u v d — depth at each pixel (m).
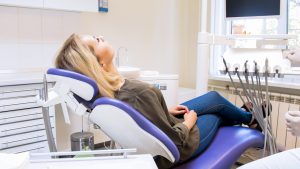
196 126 1.55
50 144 1.30
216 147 1.53
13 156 0.80
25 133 1.96
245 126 1.81
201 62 2.03
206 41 1.97
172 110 1.66
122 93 1.24
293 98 2.43
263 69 1.44
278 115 2.49
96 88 1.11
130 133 1.10
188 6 3.52
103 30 2.90
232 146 1.49
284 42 1.60
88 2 2.40
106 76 1.24
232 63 1.50
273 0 2.30
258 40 1.62
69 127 2.29
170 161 1.25
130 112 1.03
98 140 2.70
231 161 1.44
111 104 1.03
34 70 2.47
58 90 1.13
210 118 1.66
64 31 2.62
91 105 1.15
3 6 2.25
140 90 1.24
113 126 1.12
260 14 2.41
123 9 3.02
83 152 0.93
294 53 1.38
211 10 3.14
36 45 2.46
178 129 1.33
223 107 1.73
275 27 2.76
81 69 1.18
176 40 3.50
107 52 1.30
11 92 1.89
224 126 1.82
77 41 1.24
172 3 3.40
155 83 2.37
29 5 2.09
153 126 1.10
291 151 1.08
